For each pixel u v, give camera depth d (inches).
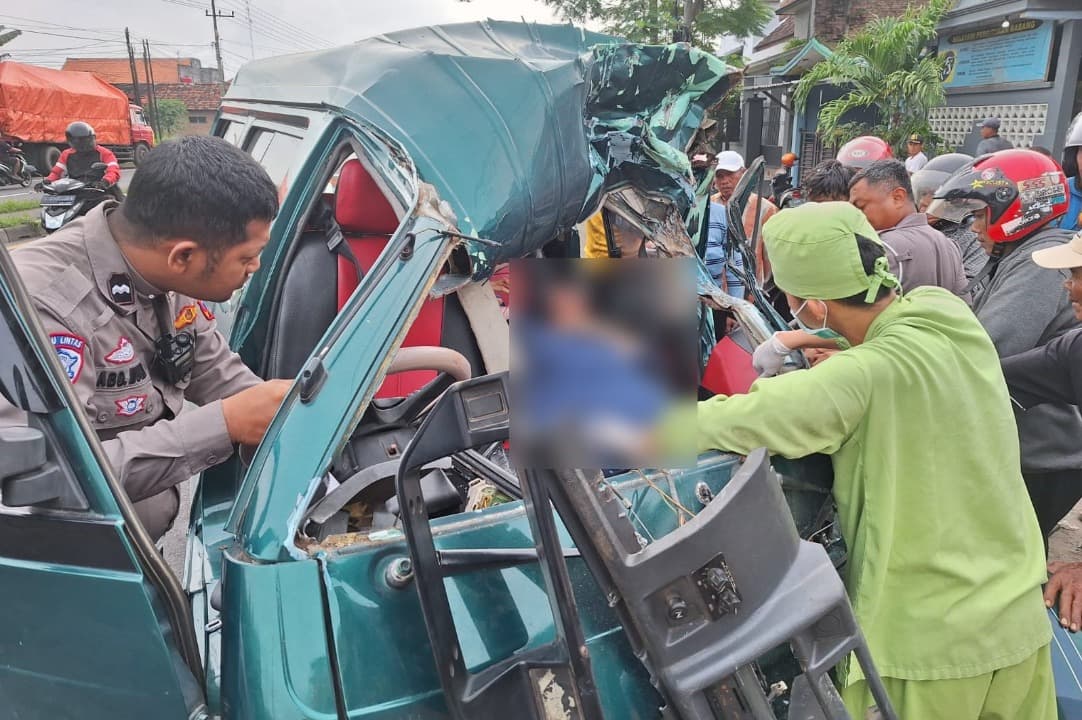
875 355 57.8
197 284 59.1
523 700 45.1
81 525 45.8
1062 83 367.9
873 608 57.9
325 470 50.1
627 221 93.5
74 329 57.0
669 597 42.4
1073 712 66.8
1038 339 91.4
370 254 92.9
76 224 59.3
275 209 58.9
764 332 84.5
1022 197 96.3
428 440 45.1
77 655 49.9
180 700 47.9
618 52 80.0
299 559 47.8
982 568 61.2
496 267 70.1
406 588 48.4
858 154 163.3
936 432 58.5
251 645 46.1
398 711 46.2
